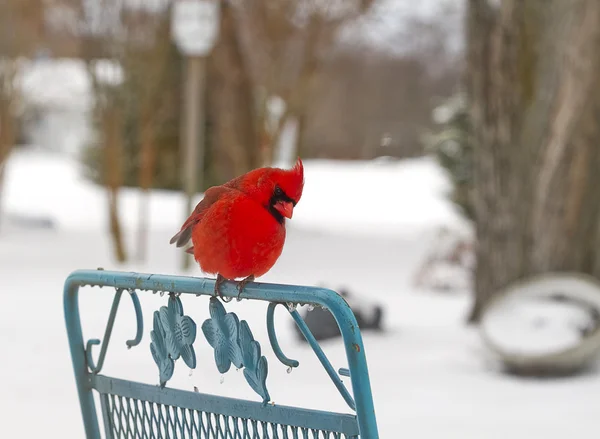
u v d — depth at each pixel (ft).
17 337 26.02
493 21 30.09
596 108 28.25
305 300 7.50
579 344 22.82
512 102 29.58
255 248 8.84
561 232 28.76
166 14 48.57
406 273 46.91
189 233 10.10
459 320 31.58
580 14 28.22
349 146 124.88
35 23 57.82
